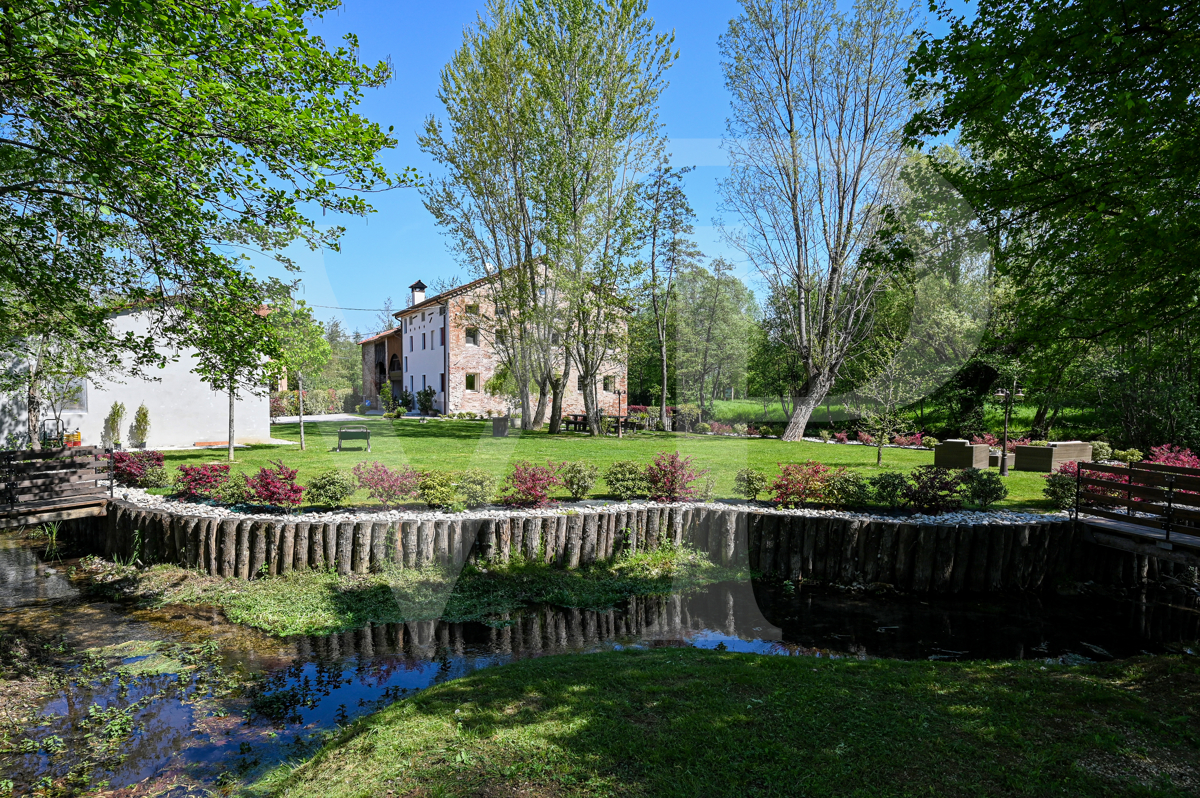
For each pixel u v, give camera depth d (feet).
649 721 10.99
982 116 16.92
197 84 13.62
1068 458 41.47
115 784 11.84
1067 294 18.37
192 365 52.37
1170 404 44.39
